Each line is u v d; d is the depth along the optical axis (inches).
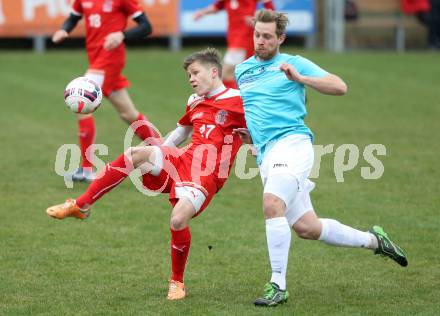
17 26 2082.9
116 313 585.0
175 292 618.8
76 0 1034.7
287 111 621.0
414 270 685.9
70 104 754.2
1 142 1218.0
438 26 2215.8
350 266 698.8
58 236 783.1
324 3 2348.7
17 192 946.1
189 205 615.5
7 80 1749.5
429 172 1036.5
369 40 2311.8
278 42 626.8
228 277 672.4
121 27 1010.7
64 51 2161.7
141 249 746.2
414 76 1838.1
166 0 2137.1
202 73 640.4
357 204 897.5
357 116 1425.9
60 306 599.8
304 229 625.0
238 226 821.2
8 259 713.6
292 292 633.6
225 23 2153.1
